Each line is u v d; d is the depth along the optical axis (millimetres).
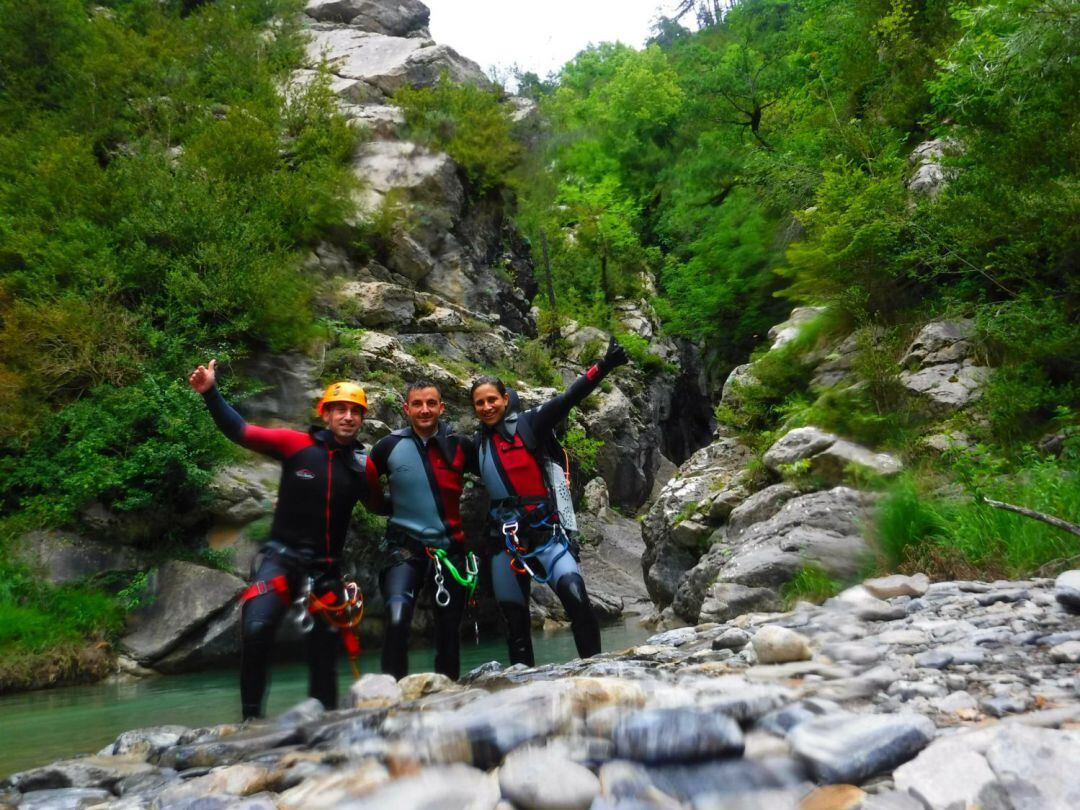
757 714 1810
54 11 17141
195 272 12375
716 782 1465
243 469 11117
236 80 19109
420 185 17984
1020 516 4594
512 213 22766
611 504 22609
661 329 32000
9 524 9625
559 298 29250
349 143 17719
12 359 10758
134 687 7359
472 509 13055
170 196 13086
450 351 15875
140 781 2139
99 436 10320
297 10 23562
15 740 4086
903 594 3857
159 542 10188
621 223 32375
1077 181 7016
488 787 1569
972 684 2115
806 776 1497
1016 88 8219
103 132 15828
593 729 1750
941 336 8117
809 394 9117
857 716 1731
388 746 1915
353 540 10969
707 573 7586
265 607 3555
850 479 7270
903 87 13312
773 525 6875
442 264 18047
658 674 2605
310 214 15461
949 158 9086
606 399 23344
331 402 3863
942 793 1330
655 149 36125
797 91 24203
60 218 12305
